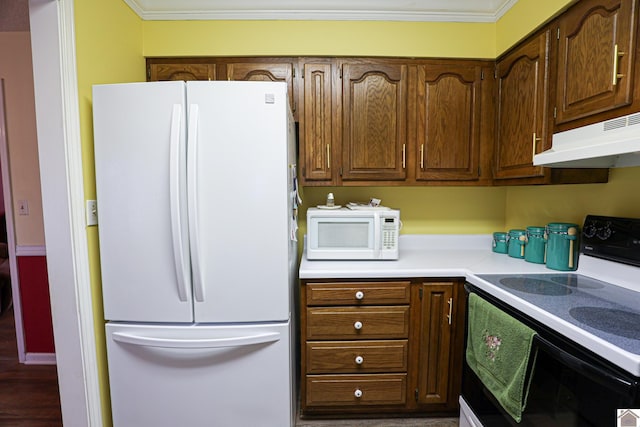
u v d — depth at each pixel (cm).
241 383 127
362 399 152
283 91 118
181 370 125
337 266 154
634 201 123
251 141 119
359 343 149
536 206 178
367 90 171
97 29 131
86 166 121
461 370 152
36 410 171
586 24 114
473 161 175
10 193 210
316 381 150
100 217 121
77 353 120
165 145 117
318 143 171
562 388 86
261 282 124
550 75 134
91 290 123
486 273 141
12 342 245
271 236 122
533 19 141
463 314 150
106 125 118
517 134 154
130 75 157
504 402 104
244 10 169
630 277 116
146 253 121
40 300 215
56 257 116
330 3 171
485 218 206
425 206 204
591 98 112
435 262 162
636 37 96
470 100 173
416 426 156
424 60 172
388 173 173
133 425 128
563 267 143
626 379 69
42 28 110
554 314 92
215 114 117
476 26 172
